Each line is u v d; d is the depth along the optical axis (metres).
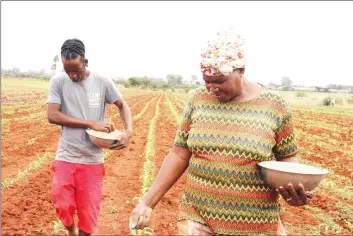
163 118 23.27
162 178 3.28
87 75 4.62
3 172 9.34
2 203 7.03
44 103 30.00
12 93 41.00
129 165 10.71
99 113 4.70
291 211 7.46
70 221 4.52
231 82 2.84
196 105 3.12
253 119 2.97
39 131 16.06
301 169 3.01
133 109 28.95
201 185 3.04
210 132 2.99
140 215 3.21
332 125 19.14
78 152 4.49
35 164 9.70
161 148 13.24
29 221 6.31
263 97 3.02
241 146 2.93
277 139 3.12
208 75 2.80
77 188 4.55
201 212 3.05
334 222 6.93
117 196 7.82
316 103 25.39
